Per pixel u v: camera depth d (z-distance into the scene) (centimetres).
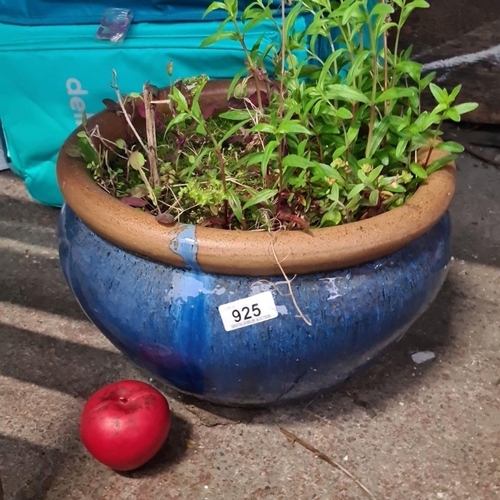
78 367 139
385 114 112
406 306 106
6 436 124
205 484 116
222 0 147
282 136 105
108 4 154
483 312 155
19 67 157
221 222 107
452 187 106
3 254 172
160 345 106
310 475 117
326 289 99
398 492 115
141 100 128
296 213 109
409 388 134
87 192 104
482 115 222
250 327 100
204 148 121
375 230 96
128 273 104
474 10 207
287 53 121
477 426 126
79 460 120
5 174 204
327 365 108
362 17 103
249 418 127
